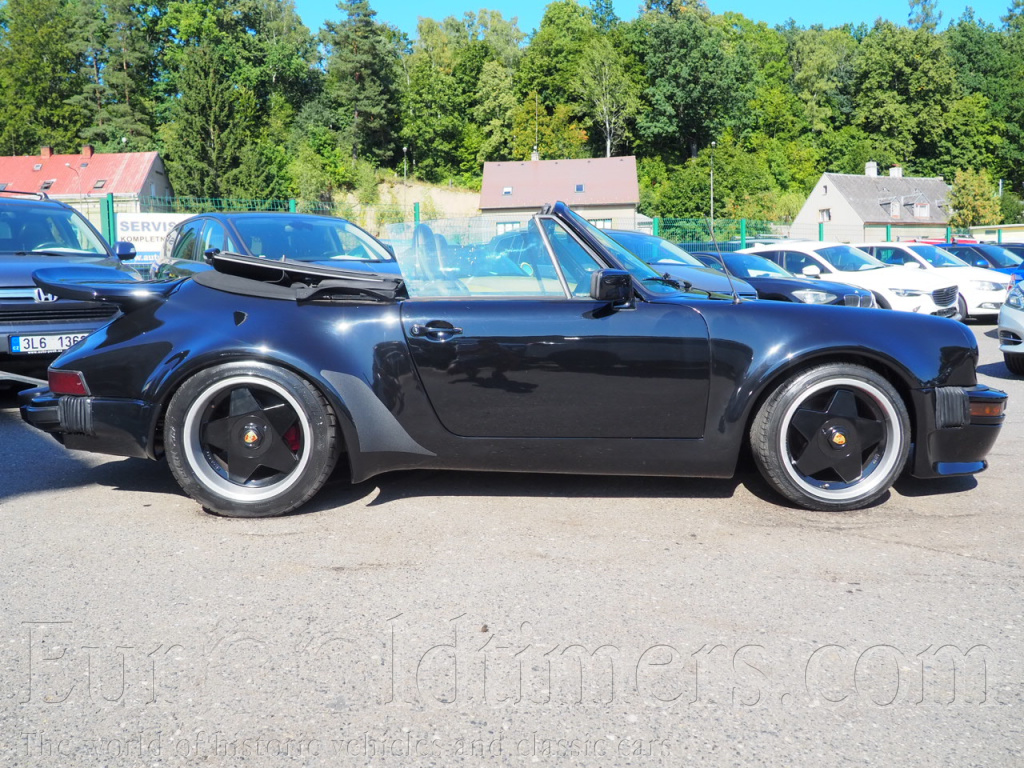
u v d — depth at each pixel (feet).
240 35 281.13
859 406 11.03
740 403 10.56
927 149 287.28
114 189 193.98
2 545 9.71
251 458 10.72
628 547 9.63
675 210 229.45
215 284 11.34
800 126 298.56
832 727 6.00
